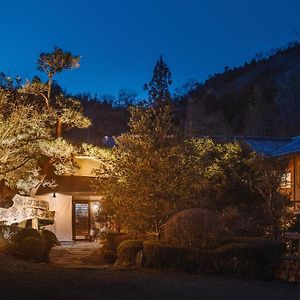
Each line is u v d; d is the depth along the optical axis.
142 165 17.83
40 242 16.75
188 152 18.33
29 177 23.70
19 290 10.28
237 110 55.50
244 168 20.19
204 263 14.48
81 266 16.23
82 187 29.17
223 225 15.94
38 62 26.70
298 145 25.00
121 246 16.56
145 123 18.70
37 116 24.03
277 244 14.49
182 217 15.47
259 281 13.78
